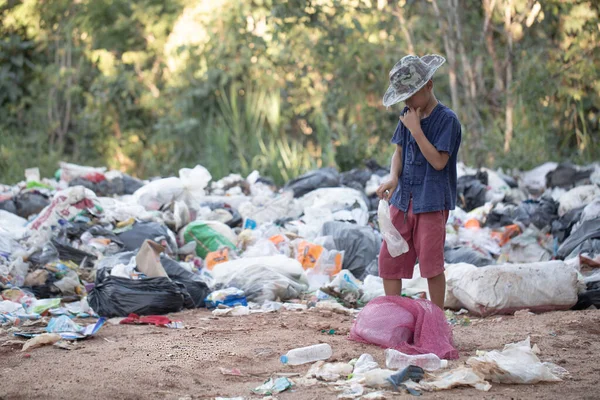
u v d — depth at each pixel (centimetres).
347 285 771
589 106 1884
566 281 694
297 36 1977
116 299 701
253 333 607
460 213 1137
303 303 776
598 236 872
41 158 1964
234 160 2036
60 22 2264
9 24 2220
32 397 423
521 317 670
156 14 2323
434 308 537
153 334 609
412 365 457
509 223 1079
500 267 705
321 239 927
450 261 897
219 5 2133
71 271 809
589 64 1736
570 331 594
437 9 1738
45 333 578
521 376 447
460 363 496
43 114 2183
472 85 1752
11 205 1110
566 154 1884
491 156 1712
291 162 1927
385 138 1947
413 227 561
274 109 2066
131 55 2322
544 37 1873
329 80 2062
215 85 2148
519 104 1769
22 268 802
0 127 2047
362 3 1747
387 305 558
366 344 553
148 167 2130
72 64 2319
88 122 2211
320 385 448
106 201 1005
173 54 2252
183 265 834
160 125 2159
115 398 423
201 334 606
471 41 1802
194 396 429
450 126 542
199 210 1075
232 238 984
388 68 1934
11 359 515
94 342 577
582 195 1105
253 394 432
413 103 548
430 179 548
